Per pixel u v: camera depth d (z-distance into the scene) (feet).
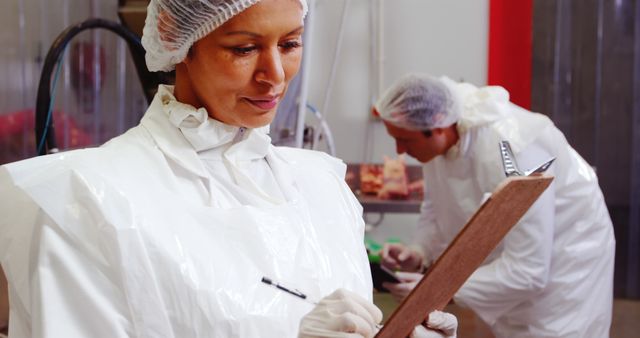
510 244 6.59
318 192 4.00
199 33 3.28
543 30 11.70
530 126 6.81
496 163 6.72
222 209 3.35
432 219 8.57
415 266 8.35
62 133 8.92
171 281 3.05
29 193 2.97
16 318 3.17
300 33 3.40
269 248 3.35
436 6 11.80
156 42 3.53
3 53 9.36
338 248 3.81
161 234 3.10
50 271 2.93
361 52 11.84
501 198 2.60
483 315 6.81
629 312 11.57
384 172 9.99
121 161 3.28
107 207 3.03
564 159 6.95
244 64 3.27
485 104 6.97
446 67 11.89
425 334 3.27
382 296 7.45
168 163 3.42
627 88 11.80
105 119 9.55
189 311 3.06
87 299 2.93
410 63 11.89
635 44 11.70
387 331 2.84
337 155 12.04
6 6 9.32
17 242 3.12
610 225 7.39
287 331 3.21
